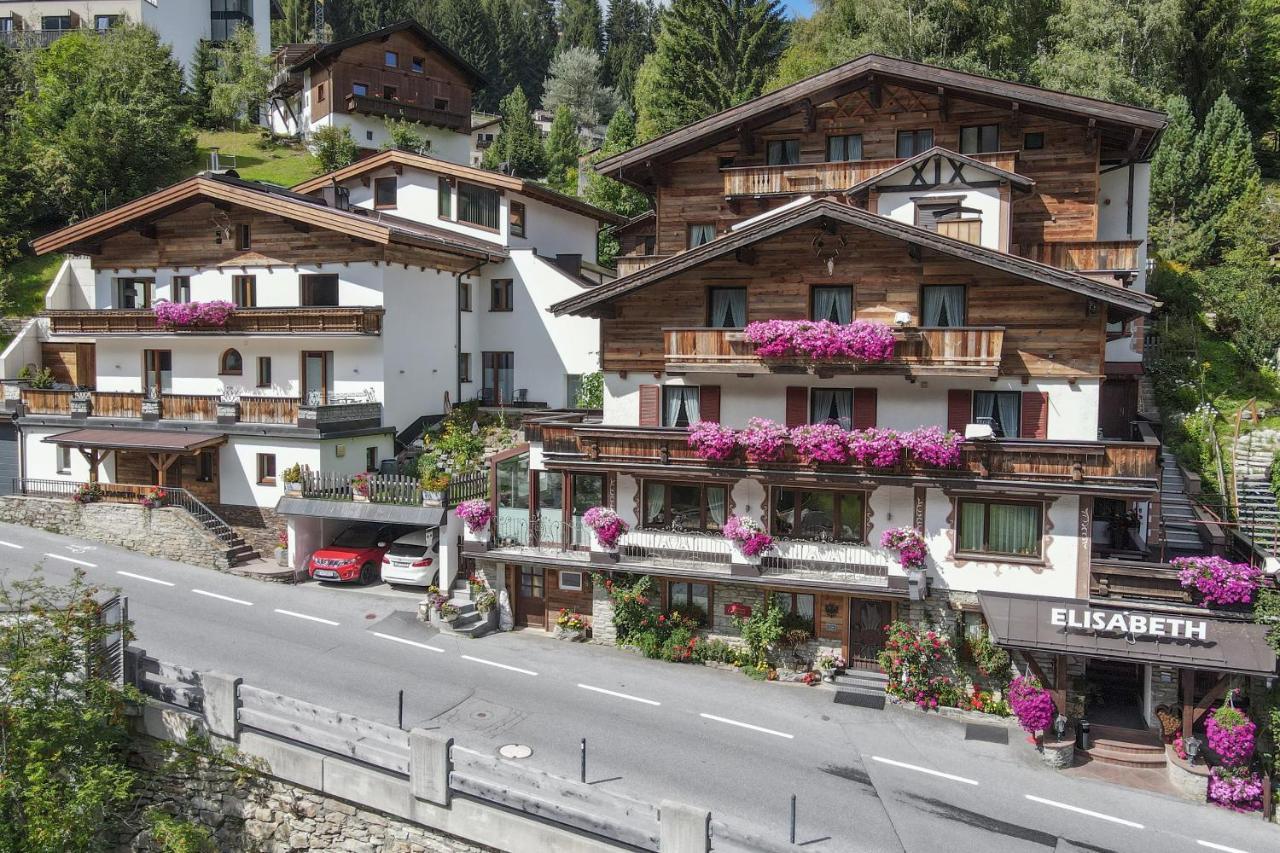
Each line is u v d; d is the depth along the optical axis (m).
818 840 15.59
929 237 21.25
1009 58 46.22
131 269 36.25
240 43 72.38
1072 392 21.66
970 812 16.94
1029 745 19.83
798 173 28.81
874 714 21.08
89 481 33.16
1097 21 44.97
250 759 16.48
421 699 20.58
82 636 16.66
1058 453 20.36
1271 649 18.33
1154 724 20.22
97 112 51.41
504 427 34.34
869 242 22.75
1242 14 53.59
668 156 31.27
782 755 18.81
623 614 24.08
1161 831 16.66
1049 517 20.98
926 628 22.03
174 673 17.97
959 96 28.09
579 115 99.00
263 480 31.00
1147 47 47.19
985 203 25.39
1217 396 33.19
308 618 25.39
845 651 22.92
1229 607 19.50
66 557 29.16
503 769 14.90
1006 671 21.25
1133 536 23.53
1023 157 27.42
